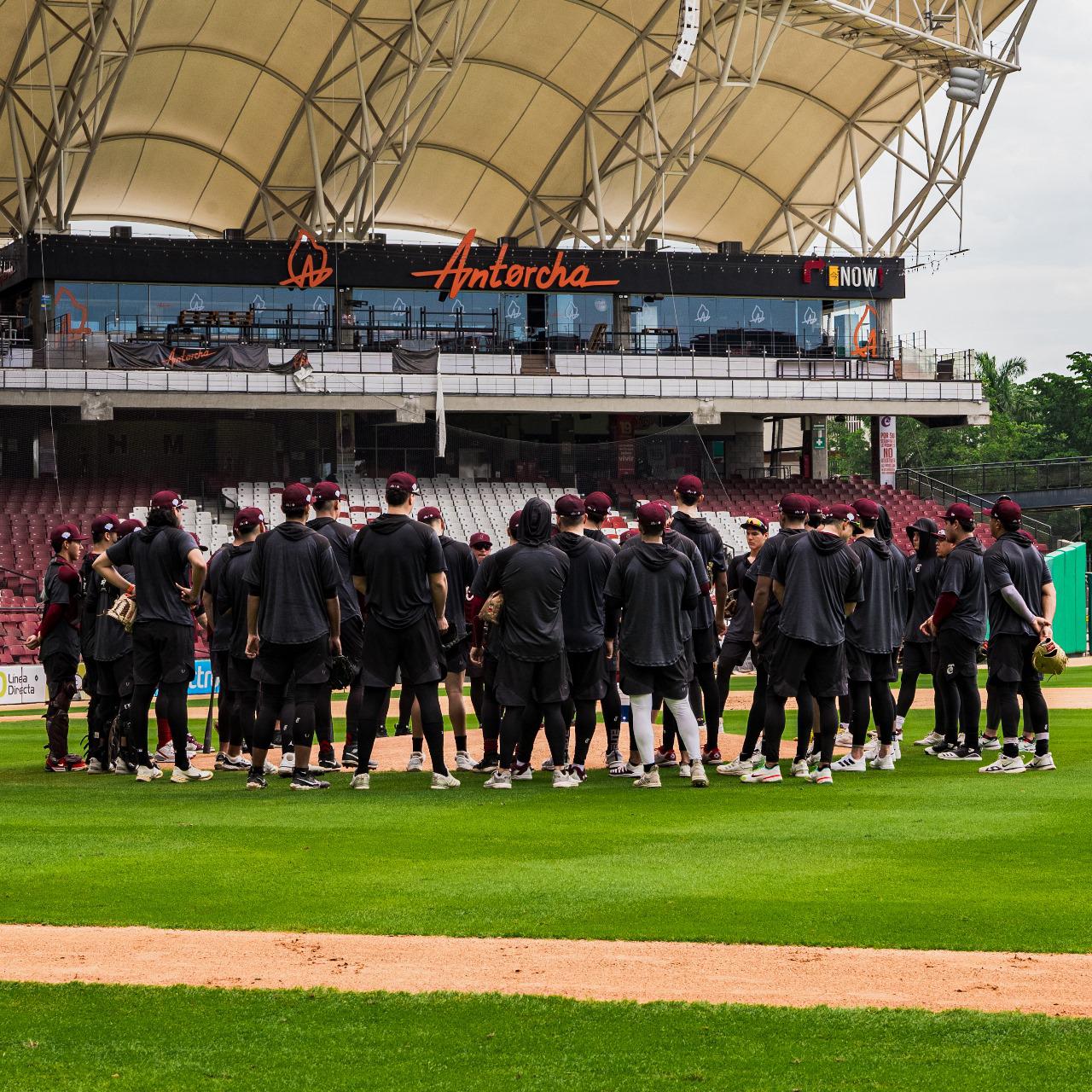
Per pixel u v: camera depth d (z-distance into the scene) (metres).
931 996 7.87
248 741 17.78
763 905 9.87
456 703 18.36
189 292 59.72
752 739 17.31
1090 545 65.19
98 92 53.94
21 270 58.59
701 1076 6.69
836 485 63.97
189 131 64.00
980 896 10.10
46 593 18.77
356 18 55.91
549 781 16.75
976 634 18.17
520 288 62.16
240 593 17.66
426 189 69.69
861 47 59.06
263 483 56.75
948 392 64.94
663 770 17.97
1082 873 10.84
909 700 19.66
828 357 65.19
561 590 16.09
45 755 21.27
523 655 15.94
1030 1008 7.64
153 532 16.75
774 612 16.89
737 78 64.31
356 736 18.42
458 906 9.90
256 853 11.77
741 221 73.50
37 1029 7.41
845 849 11.85
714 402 61.72
